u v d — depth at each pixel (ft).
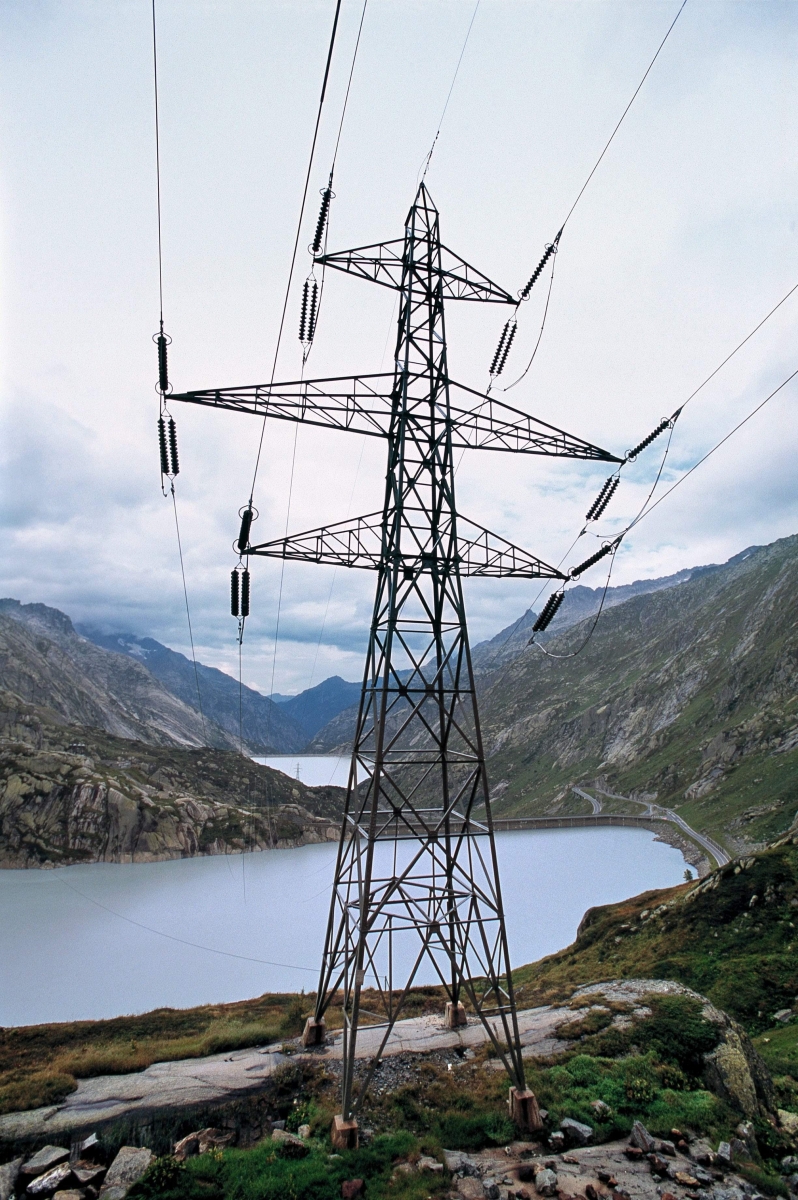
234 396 67.67
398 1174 52.26
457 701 71.67
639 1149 55.57
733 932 143.95
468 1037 78.84
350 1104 58.75
